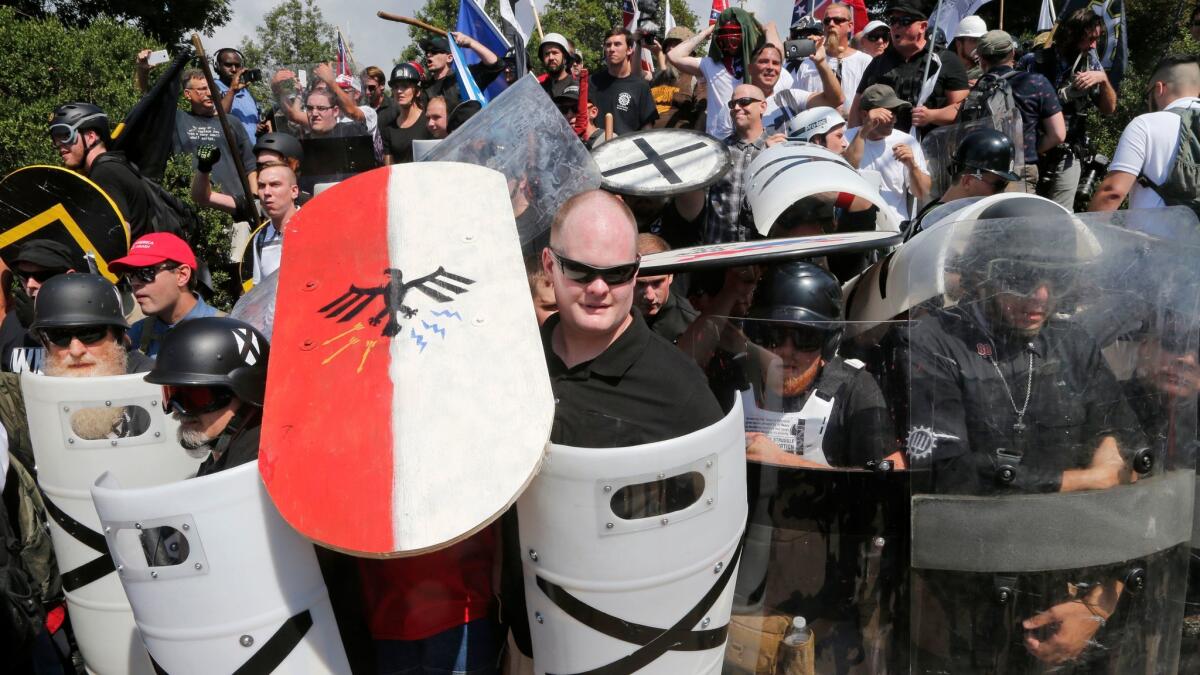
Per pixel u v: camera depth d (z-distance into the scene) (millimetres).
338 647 2213
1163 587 2445
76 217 4734
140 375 2707
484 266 2316
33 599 2885
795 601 2557
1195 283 2330
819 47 6238
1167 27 10398
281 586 2098
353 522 1889
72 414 2674
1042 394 2307
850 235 3021
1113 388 2322
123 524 2033
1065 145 6090
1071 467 2316
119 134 5598
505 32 7836
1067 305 2305
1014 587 2346
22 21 8758
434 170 2637
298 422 2066
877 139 4859
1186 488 2434
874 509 2461
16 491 2930
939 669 2422
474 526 1857
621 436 2236
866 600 2508
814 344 2510
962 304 2338
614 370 2264
